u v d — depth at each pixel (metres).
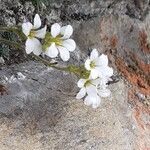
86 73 0.14
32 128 0.16
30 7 0.19
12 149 0.15
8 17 0.19
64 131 0.16
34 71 0.17
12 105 0.16
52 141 0.16
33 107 0.16
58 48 0.13
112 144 0.16
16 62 0.18
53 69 0.18
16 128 0.15
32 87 0.17
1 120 0.15
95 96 0.14
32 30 0.13
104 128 0.17
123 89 0.19
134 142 0.17
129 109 0.18
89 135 0.16
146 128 0.19
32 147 0.15
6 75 0.17
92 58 0.14
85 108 0.17
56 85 0.17
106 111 0.17
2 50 0.18
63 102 0.17
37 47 0.13
